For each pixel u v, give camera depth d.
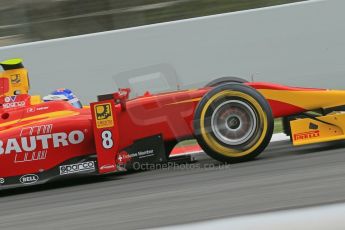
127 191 17.17
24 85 20.14
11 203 17.95
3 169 18.95
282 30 32.50
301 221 7.63
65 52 32.44
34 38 40.91
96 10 41.38
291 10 32.47
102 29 41.16
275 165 17.78
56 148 19.02
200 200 14.62
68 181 21.02
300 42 32.50
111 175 20.97
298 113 19.59
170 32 32.72
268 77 32.72
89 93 32.69
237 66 32.78
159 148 19.38
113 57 32.59
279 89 19.48
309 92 19.44
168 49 32.78
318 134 18.88
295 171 16.50
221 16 32.62
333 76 32.53
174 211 13.86
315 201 12.98
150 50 32.75
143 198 15.82
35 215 15.52
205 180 17.03
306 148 20.48
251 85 19.48
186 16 41.50
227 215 12.80
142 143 19.33
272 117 18.34
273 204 13.23
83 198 17.06
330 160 17.45
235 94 18.25
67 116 19.48
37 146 18.95
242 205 13.53
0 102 19.95
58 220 14.50
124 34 32.53
